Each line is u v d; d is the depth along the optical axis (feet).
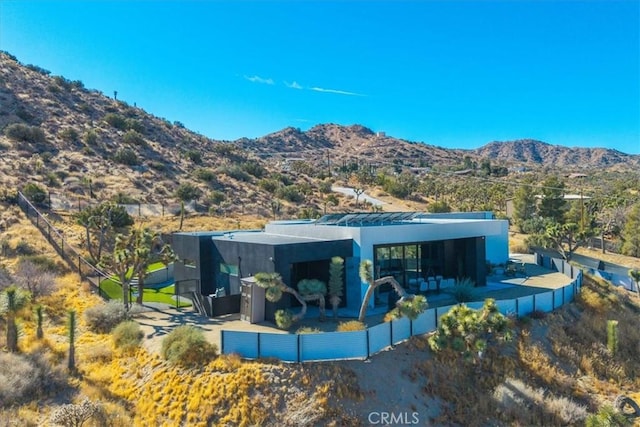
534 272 103.50
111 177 186.80
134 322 65.87
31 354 56.03
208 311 71.72
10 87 264.31
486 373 57.77
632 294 104.47
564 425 52.31
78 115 262.26
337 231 77.00
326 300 73.97
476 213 124.47
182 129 343.67
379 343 56.39
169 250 78.33
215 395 48.19
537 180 374.84
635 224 172.35
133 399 50.78
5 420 44.83
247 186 225.76
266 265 67.82
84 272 92.12
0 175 152.05
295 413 46.60
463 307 57.77
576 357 65.82
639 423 55.01
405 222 95.30
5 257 91.50
